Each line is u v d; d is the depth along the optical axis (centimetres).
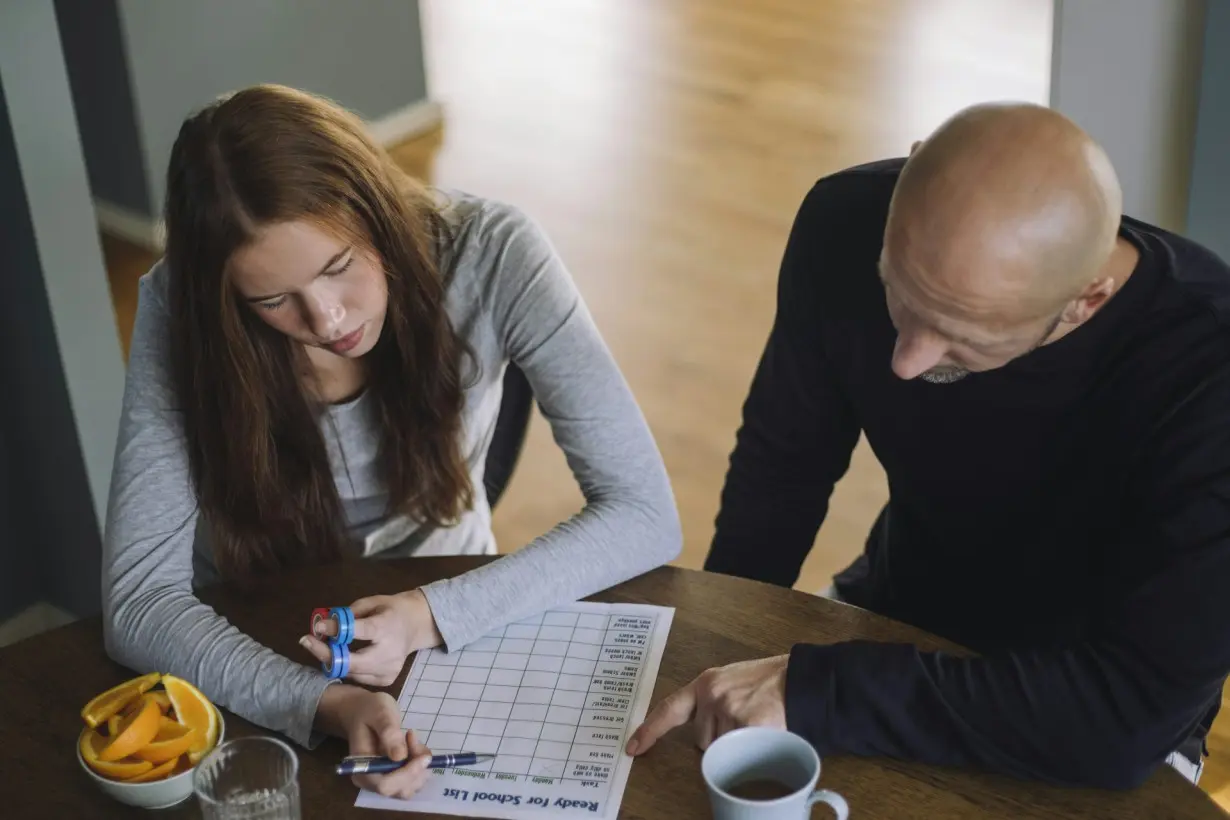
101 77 354
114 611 139
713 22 492
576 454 153
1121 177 203
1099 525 136
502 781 121
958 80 438
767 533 162
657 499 150
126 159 364
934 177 109
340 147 134
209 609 138
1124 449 128
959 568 153
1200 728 145
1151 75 193
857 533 270
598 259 360
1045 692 120
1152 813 116
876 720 121
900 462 148
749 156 405
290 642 136
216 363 142
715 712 123
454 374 153
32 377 219
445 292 155
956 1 493
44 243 206
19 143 198
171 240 138
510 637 137
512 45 484
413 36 416
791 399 153
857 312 142
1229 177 192
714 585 142
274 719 128
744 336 328
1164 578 120
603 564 142
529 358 156
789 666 124
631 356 322
